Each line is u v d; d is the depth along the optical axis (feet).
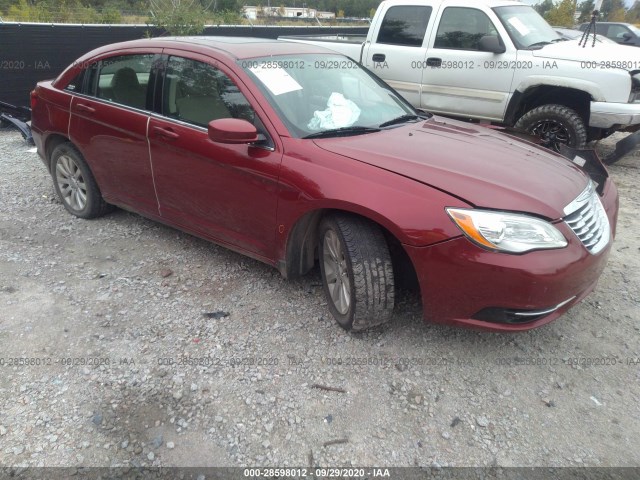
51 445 7.71
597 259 9.15
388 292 9.46
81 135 14.08
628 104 19.49
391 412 8.41
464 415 8.39
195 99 11.73
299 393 8.75
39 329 10.29
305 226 10.34
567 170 10.21
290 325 10.52
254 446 7.75
